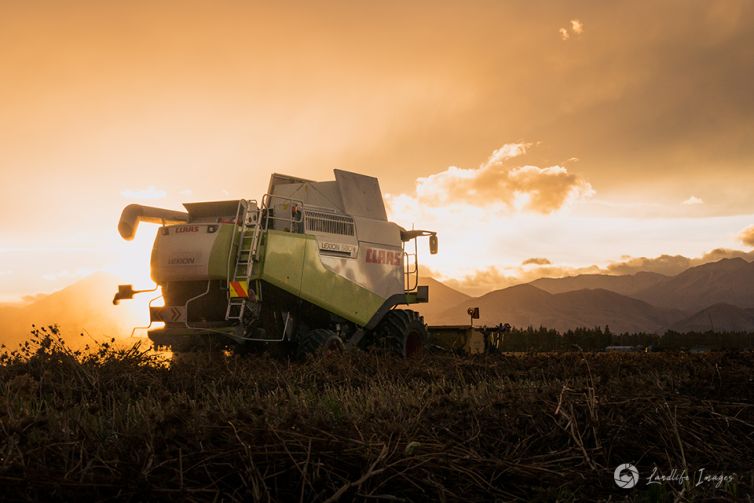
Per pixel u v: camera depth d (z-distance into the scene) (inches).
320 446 153.7
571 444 194.9
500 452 186.2
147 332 536.7
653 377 323.6
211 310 548.4
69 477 142.6
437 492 145.6
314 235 577.9
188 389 333.4
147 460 143.5
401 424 182.9
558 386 294.0
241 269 531.2
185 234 544.7
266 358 446.6
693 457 195.9
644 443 201.6
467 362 419.2
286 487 148.4
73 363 332.2
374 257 628.7
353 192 631.8
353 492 141.7
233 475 149.6
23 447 154.2
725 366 358.9
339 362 403.9
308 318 595.2
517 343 1708.9
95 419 215.0
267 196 548.7
